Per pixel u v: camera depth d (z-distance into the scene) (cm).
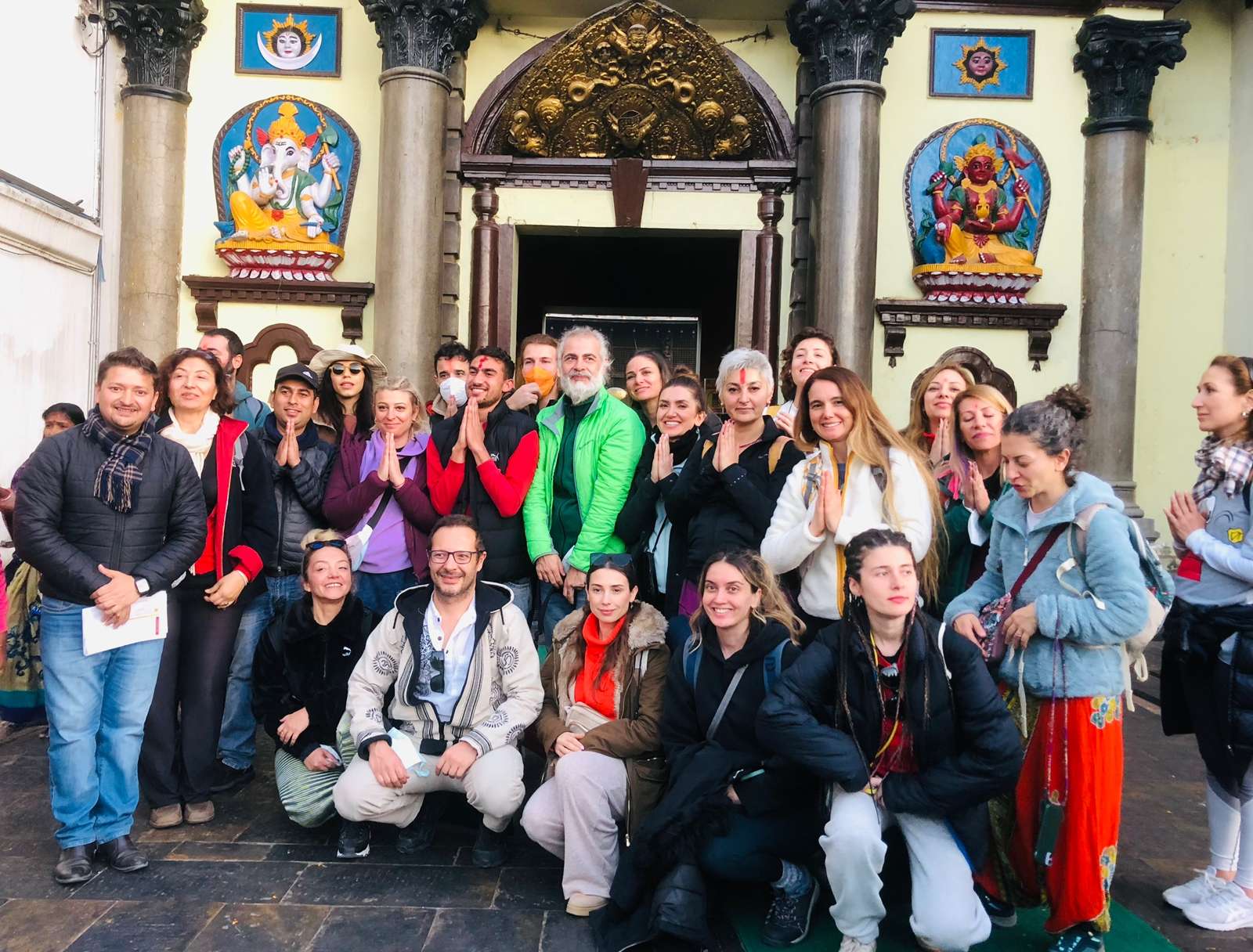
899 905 296
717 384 357
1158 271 759
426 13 685
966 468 328
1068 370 731
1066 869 256
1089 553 257
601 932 276
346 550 350
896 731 260
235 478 365
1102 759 256
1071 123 730
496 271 744
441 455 409
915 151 731
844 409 304
